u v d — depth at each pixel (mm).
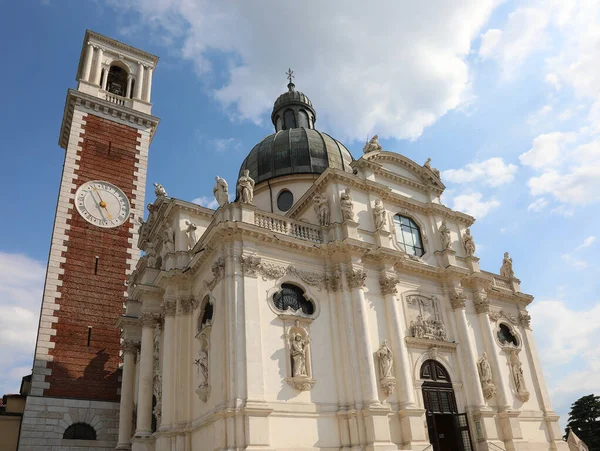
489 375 29219
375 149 32906
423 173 34438
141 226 36719
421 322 28125
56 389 31594
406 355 25797
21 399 32031
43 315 33031
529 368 33562
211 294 24812
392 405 24031
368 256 27328
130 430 30141
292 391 22219
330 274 26188
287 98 47531
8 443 30188
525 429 30344
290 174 37469
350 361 23891
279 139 40594
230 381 20844
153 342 28828
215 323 23438
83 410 31859
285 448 20703
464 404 27625
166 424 24438
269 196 37719
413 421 23750
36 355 31812
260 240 24594
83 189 38188
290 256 25516
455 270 30609
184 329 26656
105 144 40844
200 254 25750
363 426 22469
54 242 35406
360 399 23031
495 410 28750
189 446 23906
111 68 47500
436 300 29844
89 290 35312
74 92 40750
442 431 26766
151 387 27797
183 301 27281
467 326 29812
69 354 32906
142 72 46906
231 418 20062
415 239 31844
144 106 45000
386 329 26141
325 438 22016
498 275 35969
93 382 32938
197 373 24469
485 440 26469
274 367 22266
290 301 24594
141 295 29703
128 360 31734
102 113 41906
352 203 27969
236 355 21297
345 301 25297
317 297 25250
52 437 30375
